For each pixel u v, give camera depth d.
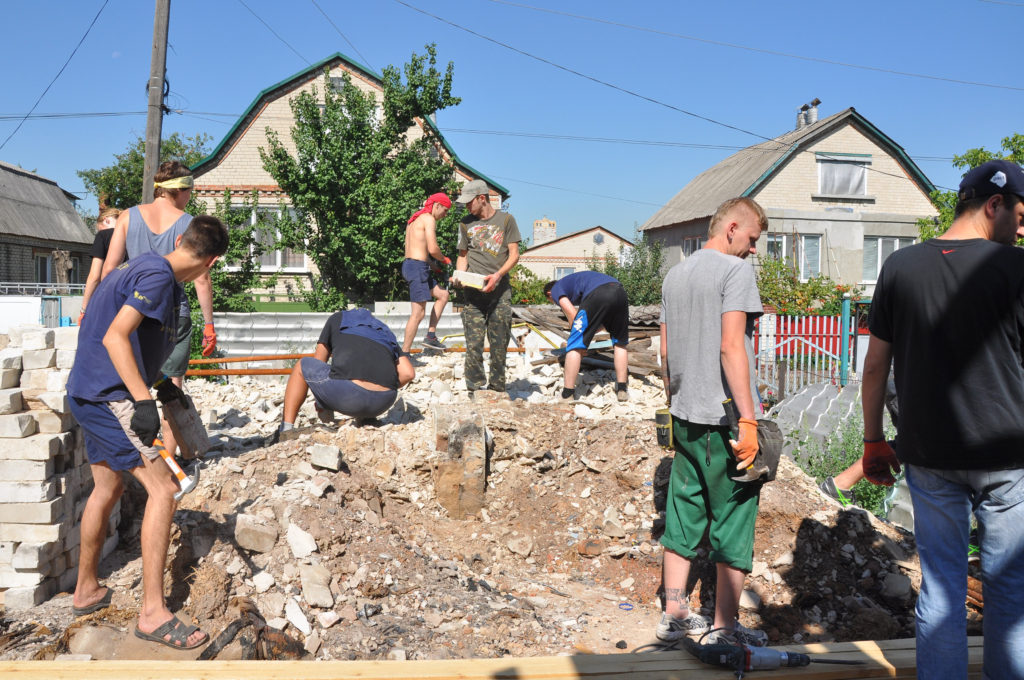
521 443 5.42
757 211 3.29
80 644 2.99
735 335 3.06
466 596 3.96
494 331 6.43
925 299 2.33
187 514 3.83
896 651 2.87
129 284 3.01
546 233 44.28
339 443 5.16
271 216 17.47
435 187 18.16
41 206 31.20
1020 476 2.26
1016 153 15.77
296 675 2.50
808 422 7.38
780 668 2.71
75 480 3.63
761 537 4.34
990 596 2.36
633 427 5.59
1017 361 2.25
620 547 4.70
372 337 5.29
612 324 6.74
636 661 2.74
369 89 20.62
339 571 3.85
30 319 14.15
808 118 27.05
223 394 7.11
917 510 2.45
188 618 3.25
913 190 23.83
